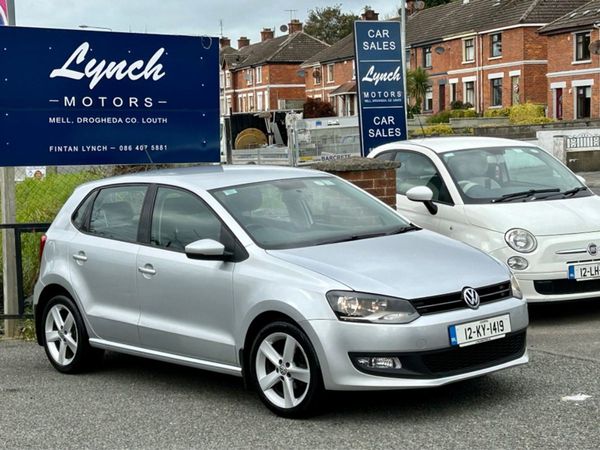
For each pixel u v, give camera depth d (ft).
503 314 18.75
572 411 18.44
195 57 32.50
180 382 22.70
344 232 21.09
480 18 202.69
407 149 32.94
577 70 166.91
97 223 23.77
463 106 202.18
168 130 32.30
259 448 17.15
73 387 22.66
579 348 23.90
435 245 20.54
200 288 20.31
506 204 28.84
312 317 17.89
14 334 29.91
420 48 222.07
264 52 326.85
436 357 17.84
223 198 21.17
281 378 18.83
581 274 26.81
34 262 32.55
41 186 37.27
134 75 31.58
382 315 17.56
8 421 19.81
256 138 159.53
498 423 17.89
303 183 22.67
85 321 23.34
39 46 30.01
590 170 103.65
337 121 120.57
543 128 134.92
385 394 20.30
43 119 30.27
